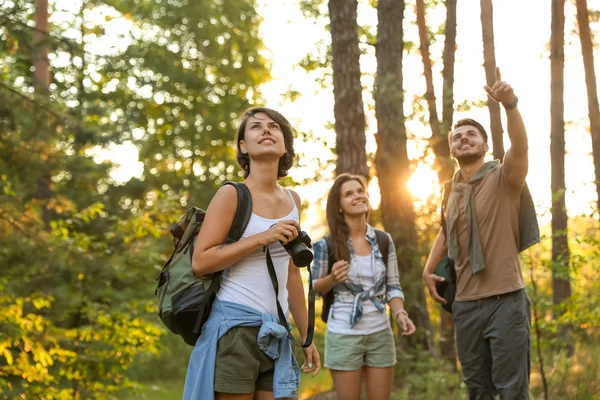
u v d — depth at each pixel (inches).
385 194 402.3
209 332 127.4
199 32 1024.2
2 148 399.5
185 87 1015.0
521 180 194.5
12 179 401.4
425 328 377.7
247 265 129.4
